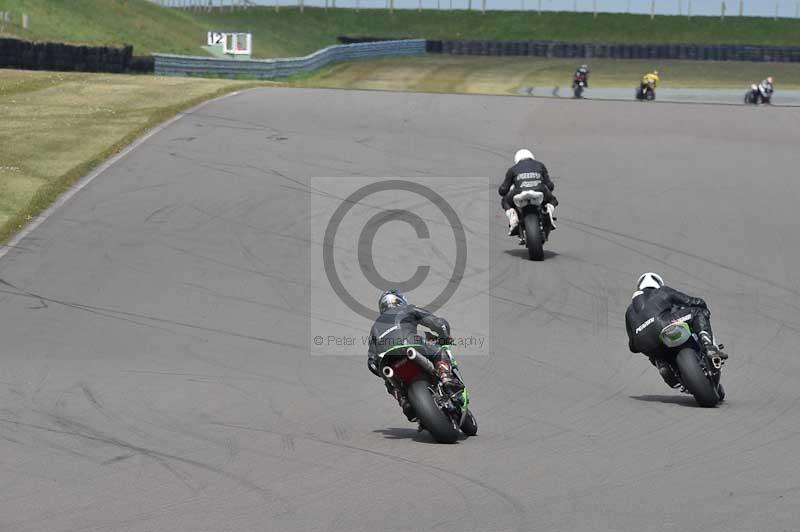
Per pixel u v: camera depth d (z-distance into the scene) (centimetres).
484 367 4378
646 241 6731
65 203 7156
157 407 3672
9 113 9988
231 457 3008
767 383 4147
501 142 9531
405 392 3297
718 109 11744
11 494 2653
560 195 7850
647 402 3806
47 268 5897
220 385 4041
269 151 8762
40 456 3019
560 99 12250
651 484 2691
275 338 4816
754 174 8656
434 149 9106
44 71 13138
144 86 11931
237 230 6650
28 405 3681
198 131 9444
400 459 2980
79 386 3991
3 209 6900
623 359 4559
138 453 3053
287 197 7412
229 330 4934
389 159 8644
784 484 2672
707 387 3622
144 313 5194
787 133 10375
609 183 8256
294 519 2436
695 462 2917
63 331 4903
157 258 6097
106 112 10150
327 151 8844
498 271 6003
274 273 5862
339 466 2906
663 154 9306
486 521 2403
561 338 4875
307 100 11369
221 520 2434
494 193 7750
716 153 9394
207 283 5672
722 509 2458
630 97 19712
